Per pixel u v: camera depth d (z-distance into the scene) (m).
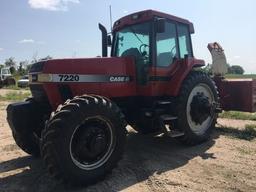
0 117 10.04
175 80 6.08
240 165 5.18
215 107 6.85
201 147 6.24
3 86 29.50
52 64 4.87
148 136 7.11
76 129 4.27
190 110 6.37
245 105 7.57
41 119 5.43
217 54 8.05
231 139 6.82
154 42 5.82
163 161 5.40
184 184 4.43
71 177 4.16
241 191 4.22
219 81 7.90
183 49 6.59
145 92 5.82
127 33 6.29
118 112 4.66
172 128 6.21
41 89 5.07
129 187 4.35
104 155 4.55
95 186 4.39
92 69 5.18
